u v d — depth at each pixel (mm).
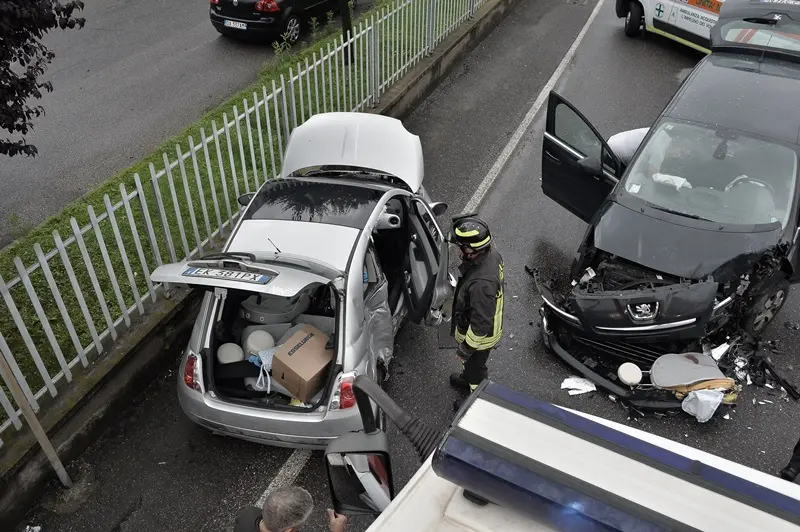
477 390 1984
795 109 6039
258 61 10609
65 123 8688
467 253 4348
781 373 5359
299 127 6234
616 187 5793
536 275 6320
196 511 4348
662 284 5051
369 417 2355
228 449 4750
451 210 7383
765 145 5730
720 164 5703
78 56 10664
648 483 1673
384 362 5008
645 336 4820
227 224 6367
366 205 5070
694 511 1595
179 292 5512
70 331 4562
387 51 8711
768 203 5387
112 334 4973
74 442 4582
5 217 6871
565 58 11109
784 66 6574
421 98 9680
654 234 5293
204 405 4250
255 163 6559
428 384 5309
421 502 1987
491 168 8156
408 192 5516
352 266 4492
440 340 5227
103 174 7629
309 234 4766
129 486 4488
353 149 6035
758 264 5047
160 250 6105
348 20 8398
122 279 5734
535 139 8773
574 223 7195
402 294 5469
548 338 5461
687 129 6000
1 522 4121
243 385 4508
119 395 4938
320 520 4309
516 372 5410
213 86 9695
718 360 5223
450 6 10359
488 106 9586
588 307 4949
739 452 4770
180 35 11617
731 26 7008
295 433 4203
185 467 4625
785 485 2346
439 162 8250
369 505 2543
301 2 11047
